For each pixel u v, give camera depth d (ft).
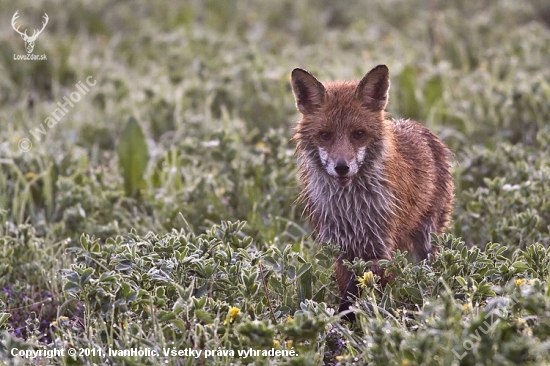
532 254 28.55
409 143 35.50
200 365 24.82
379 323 23.49
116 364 24.17
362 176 31.89
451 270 27.68
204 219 40.11
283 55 67.10
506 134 48.85
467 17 80.23
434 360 22.65
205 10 84.74
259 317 27.30
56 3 80.74
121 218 40.27
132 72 64.18
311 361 23.18
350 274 31.71
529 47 61.93
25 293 34.04
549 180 37.68
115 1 84.38
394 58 65.82
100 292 26.89
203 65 61.72
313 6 87.25
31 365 25.72
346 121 31.96
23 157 43.73
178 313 25.84
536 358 22.24
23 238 35.12
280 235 37.45
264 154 42.70
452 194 38.47
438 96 54.13
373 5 85.92
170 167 44.98
